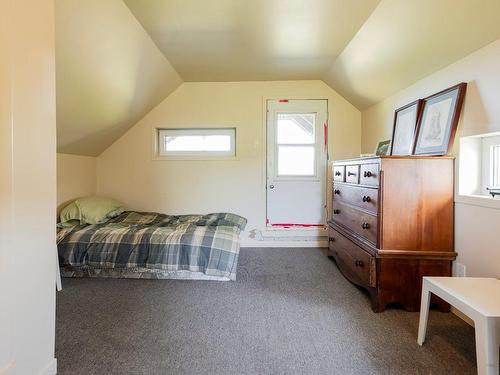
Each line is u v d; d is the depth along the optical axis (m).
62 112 2.40
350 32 2.28
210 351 1.50
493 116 1.60
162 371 1.35
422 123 2.19
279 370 1.36
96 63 2.15
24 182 1.13
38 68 1.19
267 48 2.61
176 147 3.68
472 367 1.38
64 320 1.81
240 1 1.90
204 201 3.64
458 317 1.83
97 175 3.63
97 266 2.44
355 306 2.00
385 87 2.70
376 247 1.91
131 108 3.13
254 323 1.78
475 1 1.44
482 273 1.67
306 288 2.31
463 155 1.83
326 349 1.52
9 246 1.06
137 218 3.22
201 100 3.58
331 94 3.54
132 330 1.69
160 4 1.92
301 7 1.96
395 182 1.88
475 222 1.72
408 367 1.38
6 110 1.04
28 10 1.13
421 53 2.01
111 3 1.82
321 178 3.58
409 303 1.91
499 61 1.56
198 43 2.51
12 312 1.08
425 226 1.88
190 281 2.46
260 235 3.62
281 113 3.58
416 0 1.65
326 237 3.59
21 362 1.12
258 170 3.60
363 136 3.46
